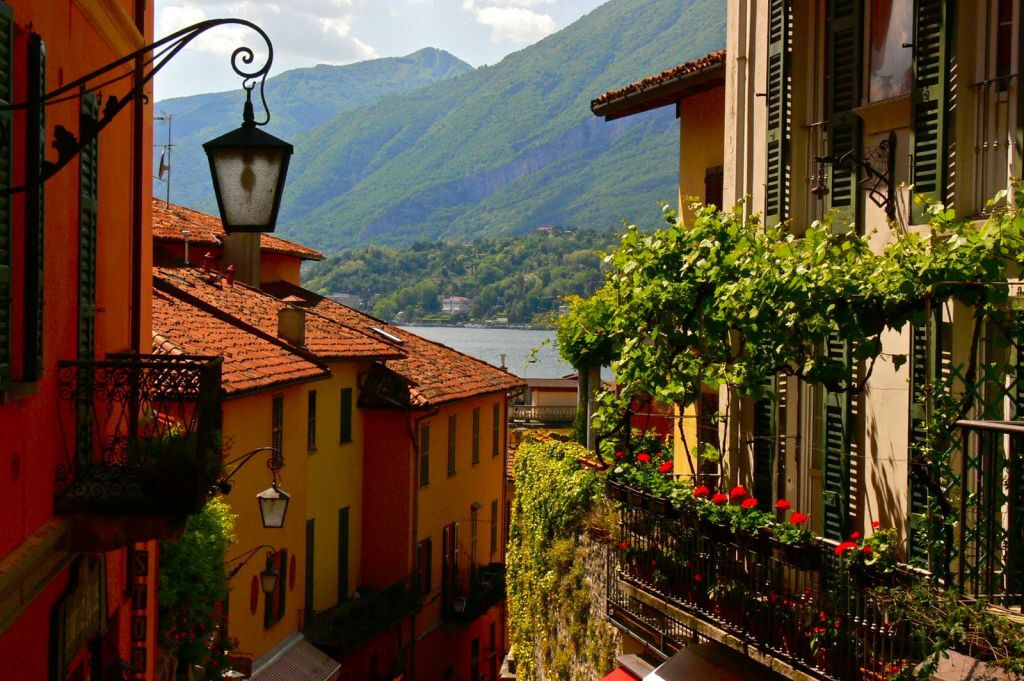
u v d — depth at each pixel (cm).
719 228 1215
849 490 1140
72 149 621
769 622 1086
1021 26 936
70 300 868
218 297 2747
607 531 1559
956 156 1002
